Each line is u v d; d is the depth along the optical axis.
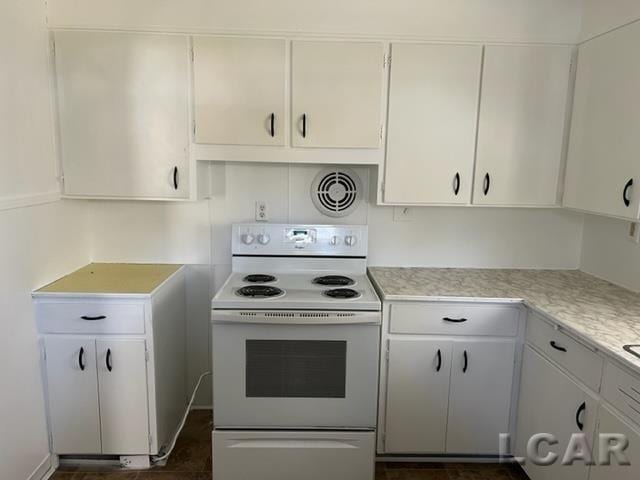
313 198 2.55
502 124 2.22
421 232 2.60
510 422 2.16
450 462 2.26
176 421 2.45
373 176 2.43
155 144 2.17
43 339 2.01
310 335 1.94
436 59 2.17
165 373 2.23
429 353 2.10
